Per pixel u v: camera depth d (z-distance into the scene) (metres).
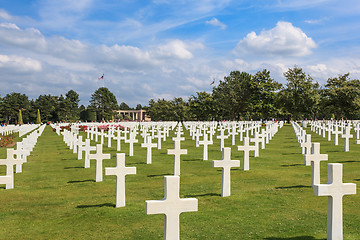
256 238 6.52
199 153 20.95
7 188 11.84
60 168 16.41
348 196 9.34
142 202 9.30
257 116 107.44
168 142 29.09
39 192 11.23
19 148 15.32
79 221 7.86
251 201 9.12
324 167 14.56
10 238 6.96
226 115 97.19
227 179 9.73
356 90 68.94
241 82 91.19
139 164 16.66
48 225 7.71
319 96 74.56
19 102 138.62
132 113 179.50
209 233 6.84
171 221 5.22
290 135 35.66
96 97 128.62
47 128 65.69
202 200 9.37
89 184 12.28
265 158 17.81
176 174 13.48
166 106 117.19
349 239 6.30
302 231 6.80
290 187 10.66
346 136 19.92
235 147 24.28
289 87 75.44
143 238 6.66
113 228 7.30
